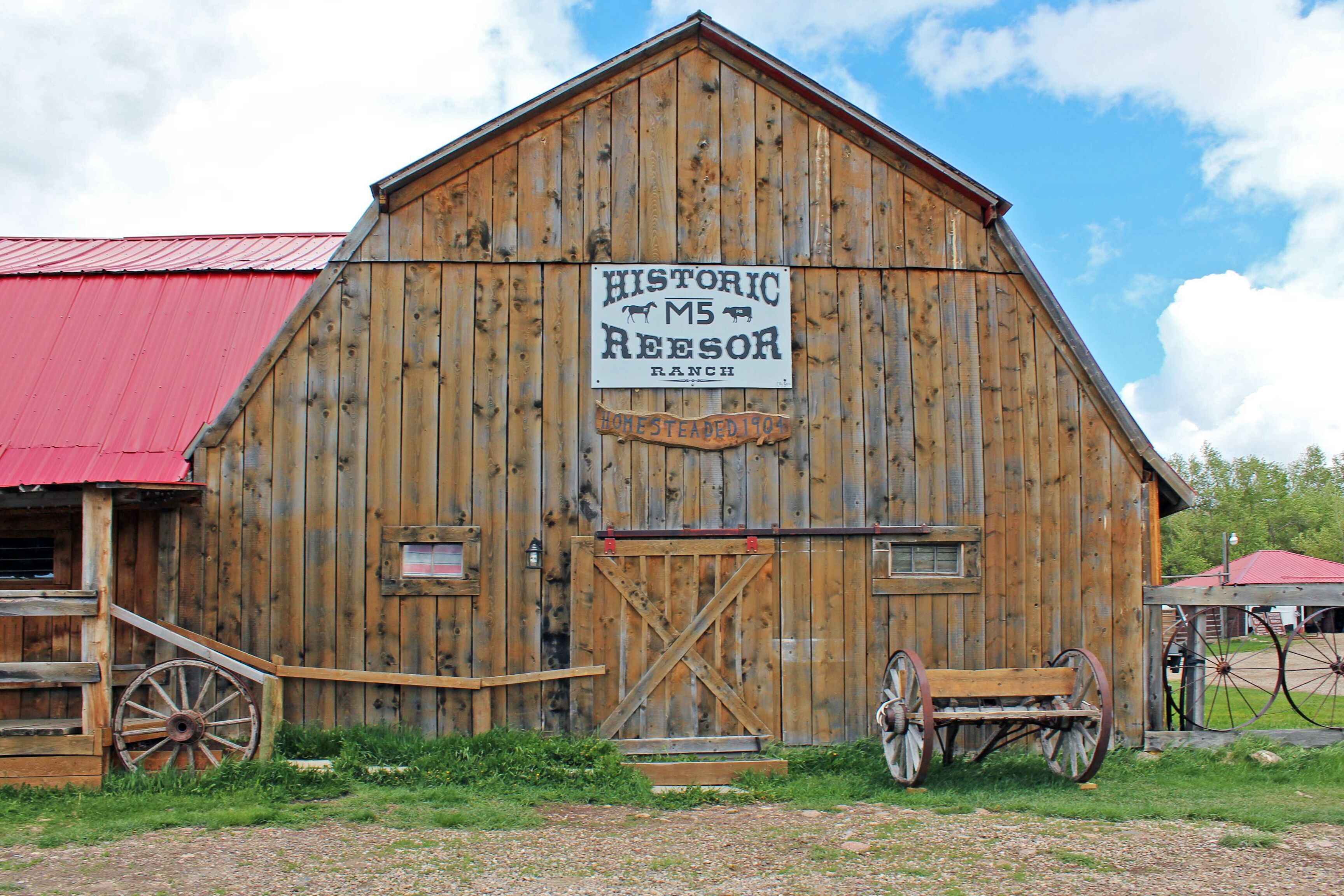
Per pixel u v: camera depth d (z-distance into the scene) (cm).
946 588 1013
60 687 959
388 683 957
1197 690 1091
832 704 997
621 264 1017
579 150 1024
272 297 1191
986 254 1054
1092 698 1008
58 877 623
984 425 1034
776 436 1012
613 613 987
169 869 639
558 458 995
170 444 994
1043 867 654
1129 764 960
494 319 1002
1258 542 6962
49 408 1033
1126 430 1041
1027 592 1022
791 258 1035
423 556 979
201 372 1086
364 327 991
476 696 960
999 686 892
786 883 621
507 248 1009
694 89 1044
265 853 672
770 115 1048
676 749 974
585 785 868
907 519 1018
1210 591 1032
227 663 887
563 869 646
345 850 681
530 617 977
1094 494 1038
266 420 975
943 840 713
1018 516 1029
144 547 962
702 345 1018
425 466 982
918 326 1039
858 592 1009
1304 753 986
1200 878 632
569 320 1008
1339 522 6656
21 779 832
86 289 1185
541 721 972
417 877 627
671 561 995
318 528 970
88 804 784
